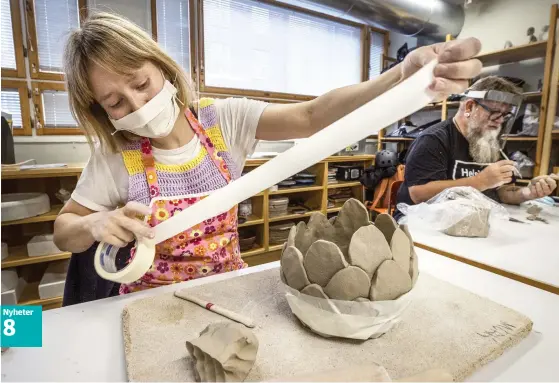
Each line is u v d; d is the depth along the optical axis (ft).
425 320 1.82
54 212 6.00
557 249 3.10
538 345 1.69
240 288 2.24
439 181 4.99
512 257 2.89
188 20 8.32
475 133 5.14
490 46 8.95
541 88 7.52
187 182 2.74
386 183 9.30
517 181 7.13
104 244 2.16
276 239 8.86
